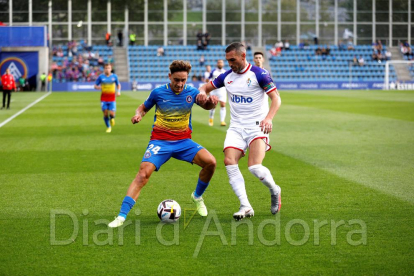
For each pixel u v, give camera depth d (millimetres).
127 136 32312
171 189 17500
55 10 109500
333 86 106375
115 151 26188
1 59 100125
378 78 111938
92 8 110188
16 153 25641
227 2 113625
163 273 10234
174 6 112125
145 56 109500
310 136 31438
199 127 37312
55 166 22047
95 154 25250
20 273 10258
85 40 110188
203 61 108312
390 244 11836
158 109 14008
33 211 14828
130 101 68688
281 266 10570
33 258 11070
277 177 19469
